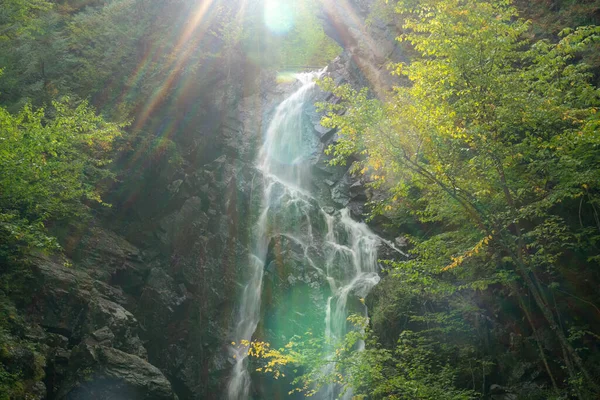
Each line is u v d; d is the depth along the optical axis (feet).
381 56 91.45
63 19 99.96
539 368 45.39
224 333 81.10
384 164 40.70
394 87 44.47
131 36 100.99
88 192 66.23
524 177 42.22
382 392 44.06
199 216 87.66
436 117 37.27
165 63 102.22
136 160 89.25
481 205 40.37
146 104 97.81
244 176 95.96
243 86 111.45
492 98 36.19
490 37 35.70
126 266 79.36
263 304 76.84
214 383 76.89
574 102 41.14
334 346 46.65
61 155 65.31
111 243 80.48
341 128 40.11
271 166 99.30
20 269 59.47
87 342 57.31
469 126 36.83
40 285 60.23
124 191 87.10
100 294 68.74
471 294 52.39
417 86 38.04
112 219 85.35
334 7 104.68
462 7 36.88
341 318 71.05
